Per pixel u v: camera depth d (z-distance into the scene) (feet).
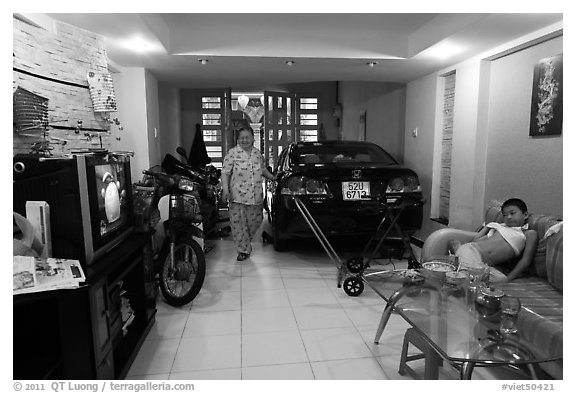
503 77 10.86
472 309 5.96
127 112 13.46
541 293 6.60
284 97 24.50
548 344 4.99
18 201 5.41
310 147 13.21
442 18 10.05
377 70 13.61
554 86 8.98
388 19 10.53
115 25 8.85
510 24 8.81
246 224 12.23
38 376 4.90
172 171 12.96
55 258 5.34
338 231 11.02
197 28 11.27
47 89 7.44
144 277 7.31
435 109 13.78
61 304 4.85
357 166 11.29
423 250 9.05
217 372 6.26
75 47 8.24
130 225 7.19
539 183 9.57
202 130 22.53
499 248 7.77
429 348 5.47
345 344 7.14
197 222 9.33
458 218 12.39
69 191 5.32
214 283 10.27
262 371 6.28
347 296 9.36
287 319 8.15
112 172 6.36
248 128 11.94
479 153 11.64
